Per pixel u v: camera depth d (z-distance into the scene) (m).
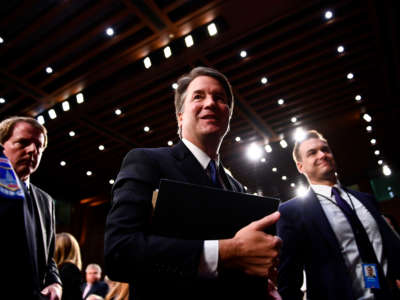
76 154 11.43
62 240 2.19
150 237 0.66
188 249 0.65
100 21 6.20
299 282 1.63
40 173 12.03
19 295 0.69
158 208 0.67
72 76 7.43
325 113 9.82
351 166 12.18
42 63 6.90
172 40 6.73
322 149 2.03
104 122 9.51
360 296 1.51
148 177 0.80
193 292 0.68
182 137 1.18
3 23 6.00
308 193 1.90
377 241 1.66
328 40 7.28
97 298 2.91
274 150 11.29
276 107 9.39
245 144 11.11
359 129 10.41
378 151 11.14
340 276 1.51
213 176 0.97
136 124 9.96
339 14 6.60
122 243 0.66
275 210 0.79
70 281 1.95
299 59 7.72
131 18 6.24
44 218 1.57
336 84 8.77
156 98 8.66
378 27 6.94
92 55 6.87
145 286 0.71
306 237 1.70
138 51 6.84
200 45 6.73
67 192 13.44
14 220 0.71
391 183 12.49
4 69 6.87
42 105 8.22
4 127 1.56
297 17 6.56
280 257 1.67
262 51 7.28
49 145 10.67
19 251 0.71
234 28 6.47
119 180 0.79
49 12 5.82
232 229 0.73
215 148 1.10
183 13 6.14
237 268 0.67
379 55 7.75
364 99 9.28
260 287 0.75
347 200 1.85
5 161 0.75
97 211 14.49
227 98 1.23
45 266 1.40
